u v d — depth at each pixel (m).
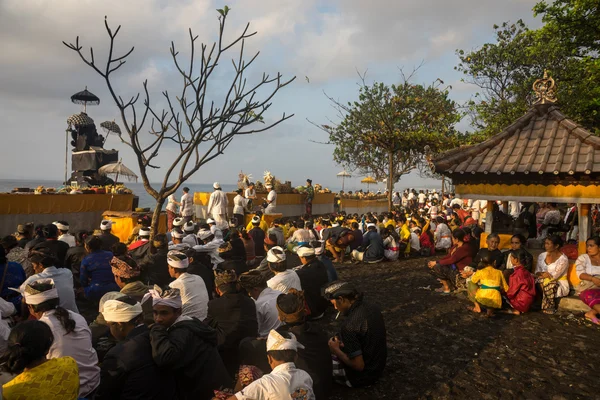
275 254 6.07
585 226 7.98
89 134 21.41
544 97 9.39
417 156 28.97
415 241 13.77
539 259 7.89
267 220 17.81
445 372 5.25
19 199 12.64
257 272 5.34
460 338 6.39
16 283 5.72
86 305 7.65
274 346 3.08
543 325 6.94
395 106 20.23
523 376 5.15
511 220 9.83
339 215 17.22
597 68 17.23
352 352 4.68
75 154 21.09
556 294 7.55
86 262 6.84
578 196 7.89
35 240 7.93
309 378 3.11
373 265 12.31
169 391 3.49
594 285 7.24
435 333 6.60
